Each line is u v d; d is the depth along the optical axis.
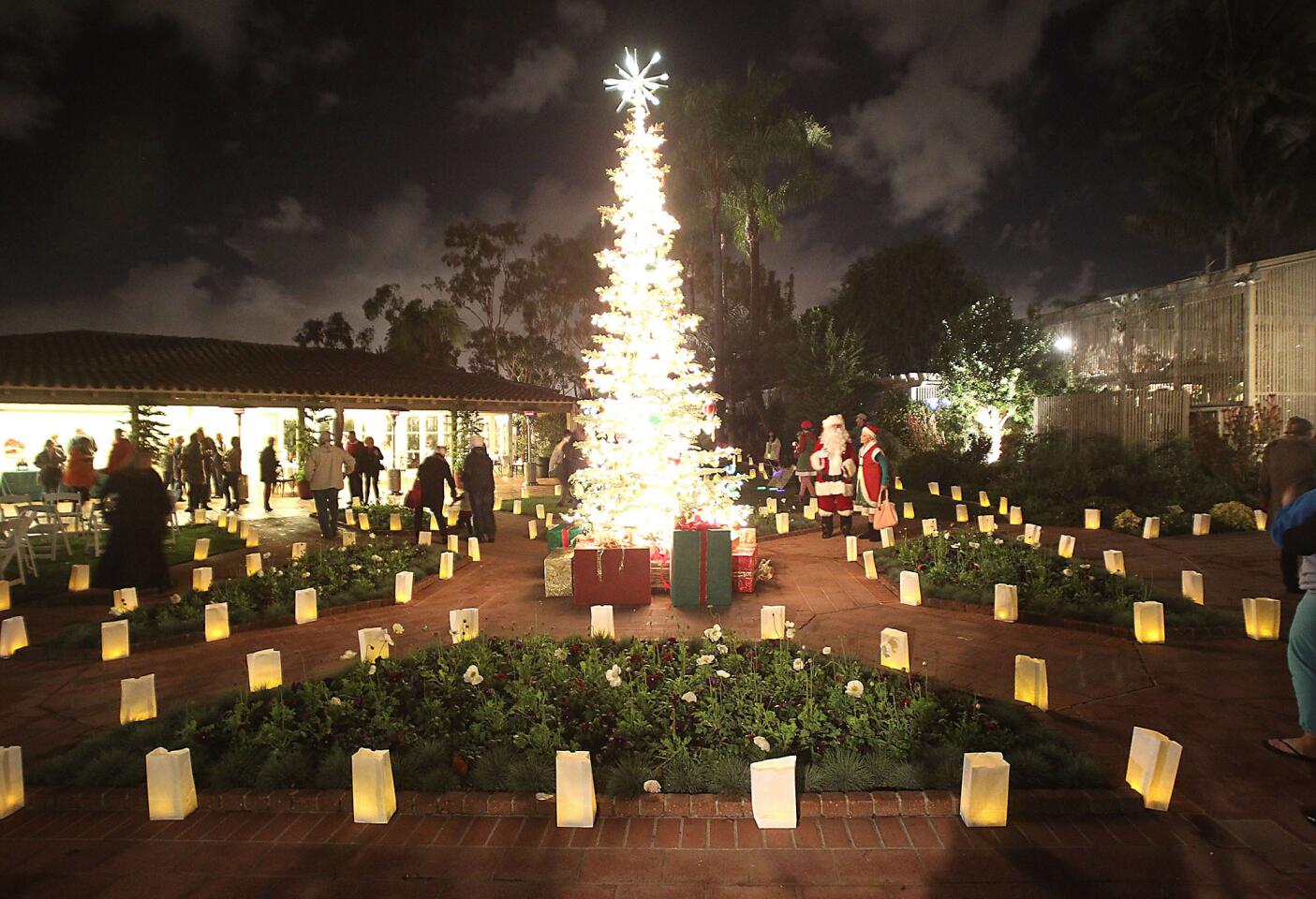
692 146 30.06
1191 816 3.93
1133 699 5.55
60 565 12.28
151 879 3.56
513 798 4.14
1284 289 17.64
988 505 16.91
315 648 7.32
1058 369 23.77
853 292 45.00
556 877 3.50
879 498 12.23
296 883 3.51
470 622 7.08
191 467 17.92
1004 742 4.54
